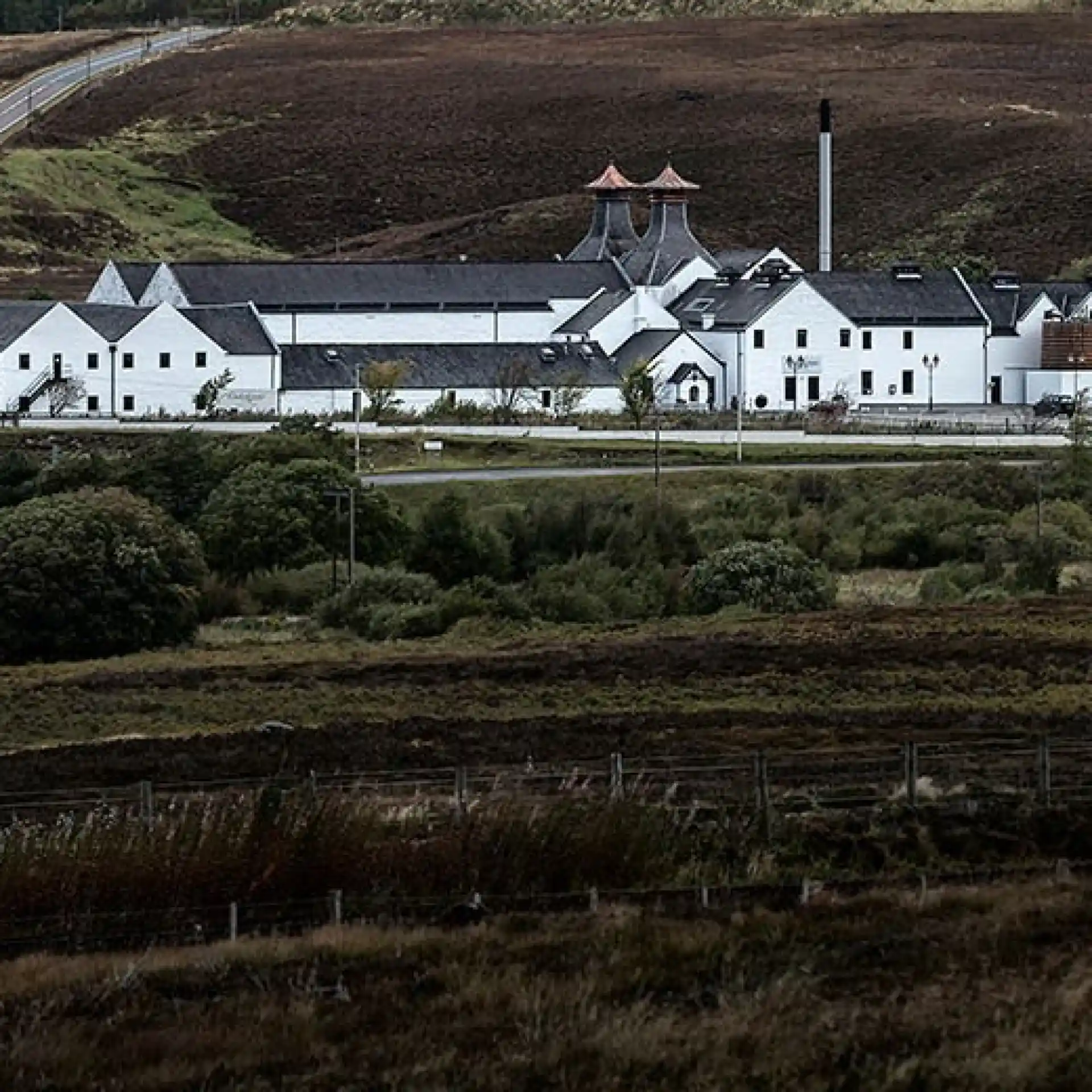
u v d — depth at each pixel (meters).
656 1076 173.38
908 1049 176.62
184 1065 177.62
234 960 198.62
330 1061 178.00
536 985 191.38
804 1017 183.00
